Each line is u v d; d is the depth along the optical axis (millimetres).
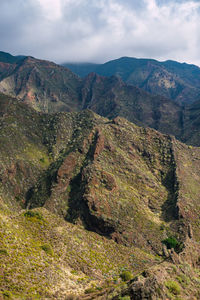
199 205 90125
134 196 91062
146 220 82188
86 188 84562
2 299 26844
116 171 100188
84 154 108500
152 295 22781
